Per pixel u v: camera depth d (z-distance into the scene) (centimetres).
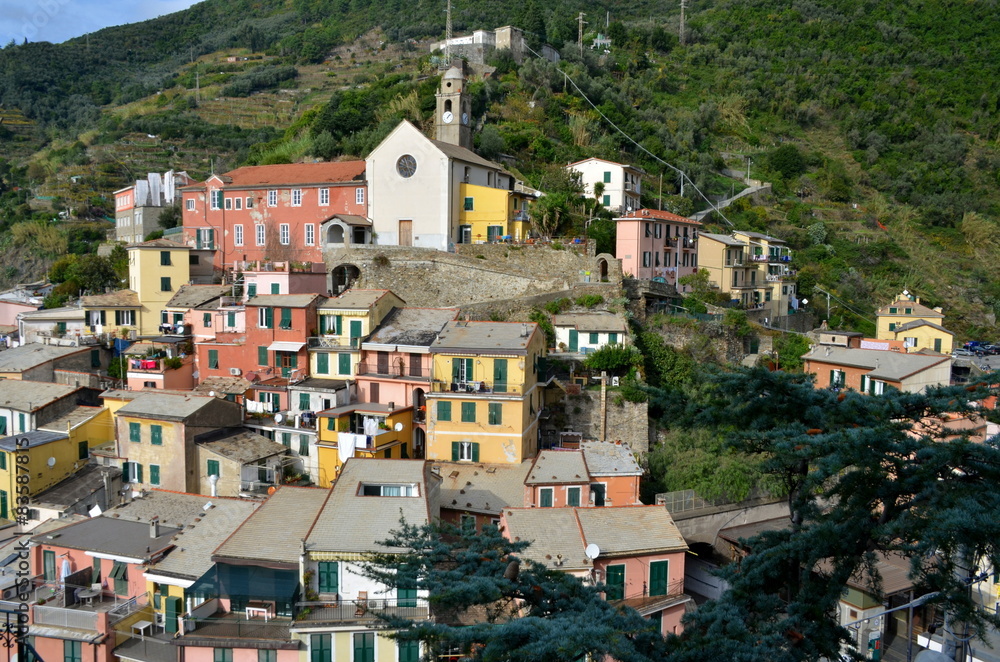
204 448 4953
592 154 11062
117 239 11081
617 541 3750
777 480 2205
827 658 1697
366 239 7794
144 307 7156
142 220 10250
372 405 5428
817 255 12225
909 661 2498
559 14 17950
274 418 5378
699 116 15612
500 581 1736
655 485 5194
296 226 8012
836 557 1792
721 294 8781
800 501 1909
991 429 3709
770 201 13912
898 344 7438
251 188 8119
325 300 6056
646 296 7381
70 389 5625
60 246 10881
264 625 3381
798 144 16475
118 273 8369
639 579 3722
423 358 5516
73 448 5097
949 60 19250
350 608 3381
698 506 4900
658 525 3922
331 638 3281
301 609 3375
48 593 3734
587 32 17675
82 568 3778
